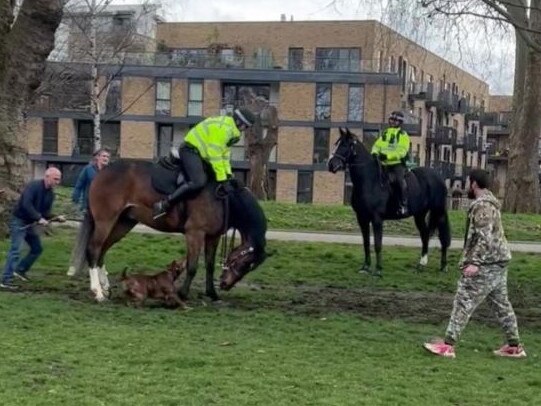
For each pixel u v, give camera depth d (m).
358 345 10.95
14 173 18.61
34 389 8.55
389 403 8.62
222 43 58.50
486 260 10.42
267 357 10.08
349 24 55.31
